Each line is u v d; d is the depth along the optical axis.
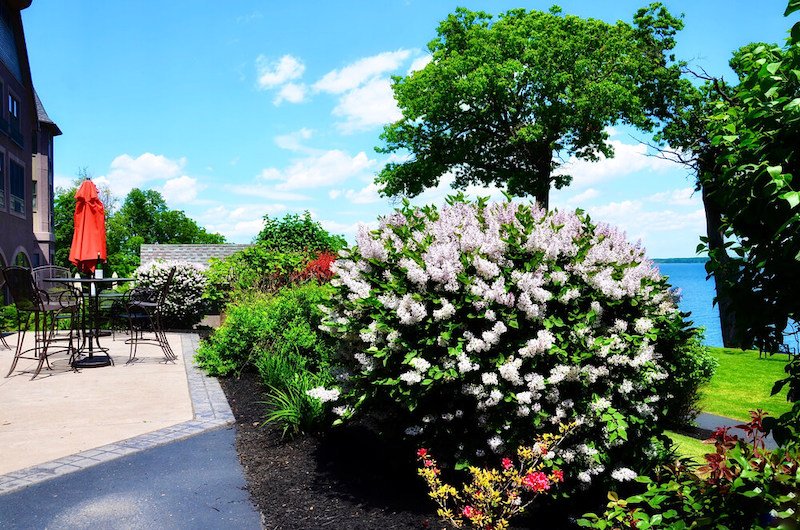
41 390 6.89
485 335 3.62
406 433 4.03
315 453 4.62
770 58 2.72
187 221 73.12
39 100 31.30
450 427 3.89
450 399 3.91
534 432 3.73
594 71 23.20
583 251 3.95
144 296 11.38
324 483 4.02
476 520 3.00
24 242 26.47
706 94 21.86
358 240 4.35
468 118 25.22
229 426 5.38
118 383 7.32
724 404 9.02
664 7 23.88
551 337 3.60
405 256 4.11
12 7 25.38
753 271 2.72
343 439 4.96
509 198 4.68
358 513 3.56
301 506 3.66
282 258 15.80
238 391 6.85
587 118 22.94
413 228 4.66
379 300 3.95
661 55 23.98
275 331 7.91
